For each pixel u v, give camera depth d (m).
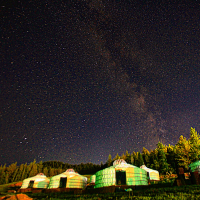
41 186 27.28
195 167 17.39
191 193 7.66
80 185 23.72
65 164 108.44
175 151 36.44
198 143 32.09
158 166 38.56
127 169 17.91
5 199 9.33
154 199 6.95
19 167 59.22
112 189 14.27
